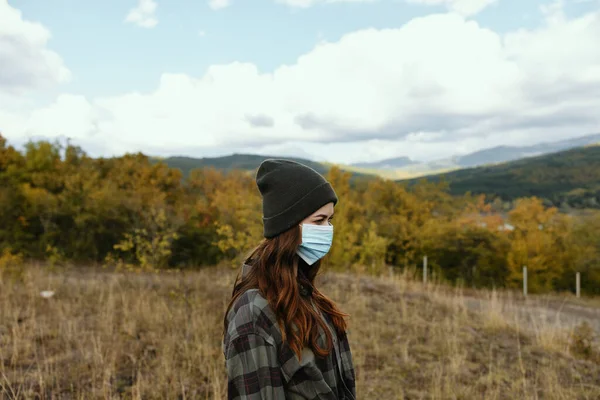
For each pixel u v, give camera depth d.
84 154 35.41
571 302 15.74
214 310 6.76
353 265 14.66
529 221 26.53
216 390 3.74
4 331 5.27
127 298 7.33
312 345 1.13
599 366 5.91
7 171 28.36
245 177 50.25
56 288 8.38
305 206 1.19
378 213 31.88
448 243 23.02
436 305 8.64
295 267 1.20
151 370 4.45
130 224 19.20
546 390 4.67
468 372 5.13
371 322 6.95
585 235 24.83
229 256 14.05
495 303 8.92
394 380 4.79
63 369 4.27
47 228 20.22
